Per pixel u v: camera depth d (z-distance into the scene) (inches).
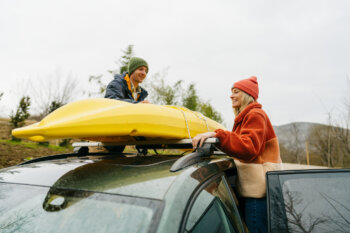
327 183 71.6
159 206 37.0
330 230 66.6
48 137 55.2
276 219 64.0
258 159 71.4
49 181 51.0
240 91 81.0
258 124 68.5
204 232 42.5
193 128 74.7
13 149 300.0
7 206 47.7
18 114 402.6
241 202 73.6
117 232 36.9
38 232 42.1
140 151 84.8
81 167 56.2
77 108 58.4
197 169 50.1
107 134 56.8
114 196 41.8
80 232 39.6
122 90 98.3
